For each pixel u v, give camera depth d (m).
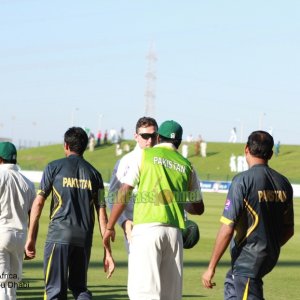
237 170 172.12
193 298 24.45
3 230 18.91
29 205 19.44
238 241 15.36
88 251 18.62
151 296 16.03
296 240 47.44
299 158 175.88
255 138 15.54
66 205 18.41
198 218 64.06
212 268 15.11
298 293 26.09
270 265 15.35
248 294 15.20
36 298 23.14
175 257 16.36
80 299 18.48
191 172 16.89
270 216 15.27
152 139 18.56
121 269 31.16
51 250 18.33
